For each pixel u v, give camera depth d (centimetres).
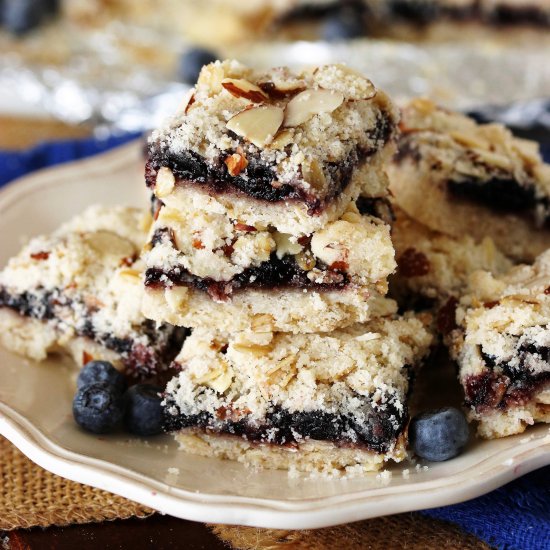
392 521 38
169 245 39
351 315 39
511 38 69
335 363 39
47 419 40
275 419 38
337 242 38
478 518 38
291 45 67
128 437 40
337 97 39
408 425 38
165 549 38
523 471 37
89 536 38
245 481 38
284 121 39
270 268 39
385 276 39
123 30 70
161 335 41
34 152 54
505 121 57
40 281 42
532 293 40
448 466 38
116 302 42
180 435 39
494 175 44
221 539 38
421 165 44
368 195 41
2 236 47
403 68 64
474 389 39
